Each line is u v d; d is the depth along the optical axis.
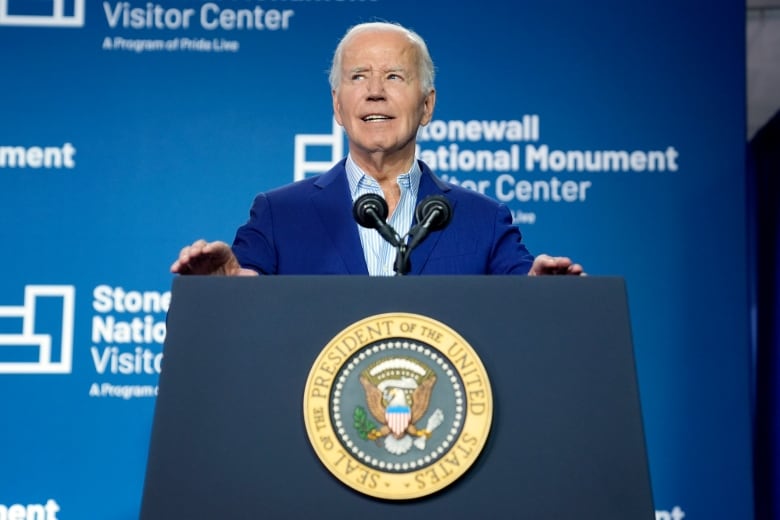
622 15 12.34
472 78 12.28
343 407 4.43
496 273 6.89
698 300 12.00
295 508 4.35
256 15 12.41
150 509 4.35
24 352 11.84
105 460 11.73
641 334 11.96
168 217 12.13
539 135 12.22
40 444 11.72
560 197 12.15
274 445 4.42
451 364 4.46
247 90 12.33
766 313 17.08
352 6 12.42
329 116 12.30
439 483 4.33
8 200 12.06
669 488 11.76
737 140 12.16
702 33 12.28
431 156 12.22
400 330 4.52
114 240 12.05
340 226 6.96
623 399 4.47
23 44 12.27
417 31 12.35
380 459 4.36
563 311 4.60
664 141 12.19
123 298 11.96
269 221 6.99
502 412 4.46
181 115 12.27
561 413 4.45
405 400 4.43
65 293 11.95
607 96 12.25
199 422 4.46
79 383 11.82
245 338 4.57
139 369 11.88
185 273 5.32
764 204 17.31
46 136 12.17
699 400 11.88
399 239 5.57
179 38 12.36
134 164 12.18
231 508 4.35
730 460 11.79
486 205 7.10
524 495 4.35
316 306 4.62
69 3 12.34
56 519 11.65
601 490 4.35
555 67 12.29
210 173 12.21
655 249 12.07
